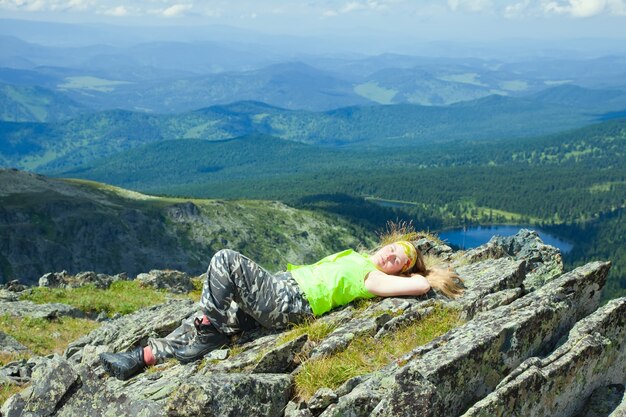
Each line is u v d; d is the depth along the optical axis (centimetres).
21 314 872
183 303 583
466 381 330
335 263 421
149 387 372
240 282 394
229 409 312
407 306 405
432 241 569
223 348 400
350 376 344
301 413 320
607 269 412
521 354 353
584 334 371
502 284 436
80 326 889
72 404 320
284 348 361
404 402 311
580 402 366
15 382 499
